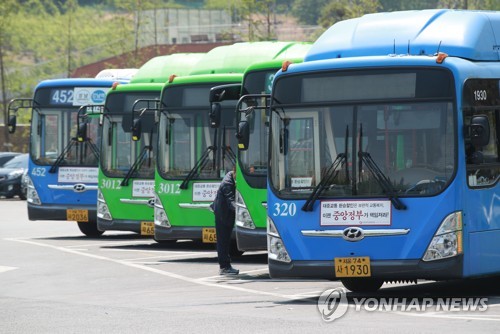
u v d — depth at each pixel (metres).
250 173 39.47
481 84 29.86
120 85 50.06
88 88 55.06
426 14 31.66
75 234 57.44
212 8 186.12
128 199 49.09
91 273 38.25
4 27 130.38
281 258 30.03
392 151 29.14
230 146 43.59
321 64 30.14
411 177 28.89
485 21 31.58
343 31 32.12
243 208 39.47
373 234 28.91
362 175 29.23
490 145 30.05
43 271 39.03
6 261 42.50
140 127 45.16
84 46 187.12
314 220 29.53
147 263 41.50
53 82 55.47
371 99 29.48
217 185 43.56
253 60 44.41
